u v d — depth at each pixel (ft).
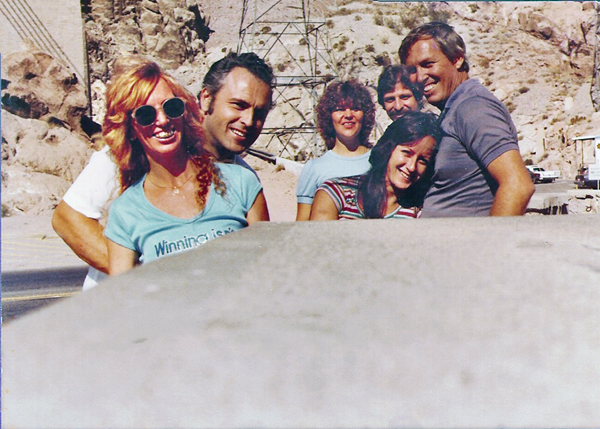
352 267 5.11
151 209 15.53
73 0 26.81
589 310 3.32
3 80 28.32
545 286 4.10
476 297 3.74
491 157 17.78
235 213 15.89
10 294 26.18
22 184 31.50
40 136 29.68
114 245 15.55
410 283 4.26
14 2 26.78
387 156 18.16
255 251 6.28
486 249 6.31
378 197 18.13
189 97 16.79
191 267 5.11
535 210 19.57
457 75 18.35
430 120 18.10
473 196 17.97
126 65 16.56
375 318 3.13
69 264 31.83
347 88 18.34
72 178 30.25
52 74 27.78
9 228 32.17
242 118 17.34
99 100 27.71
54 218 16.24
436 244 6.81
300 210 18.43
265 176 18.61
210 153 17.20
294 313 3.26
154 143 16.02
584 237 7.42
